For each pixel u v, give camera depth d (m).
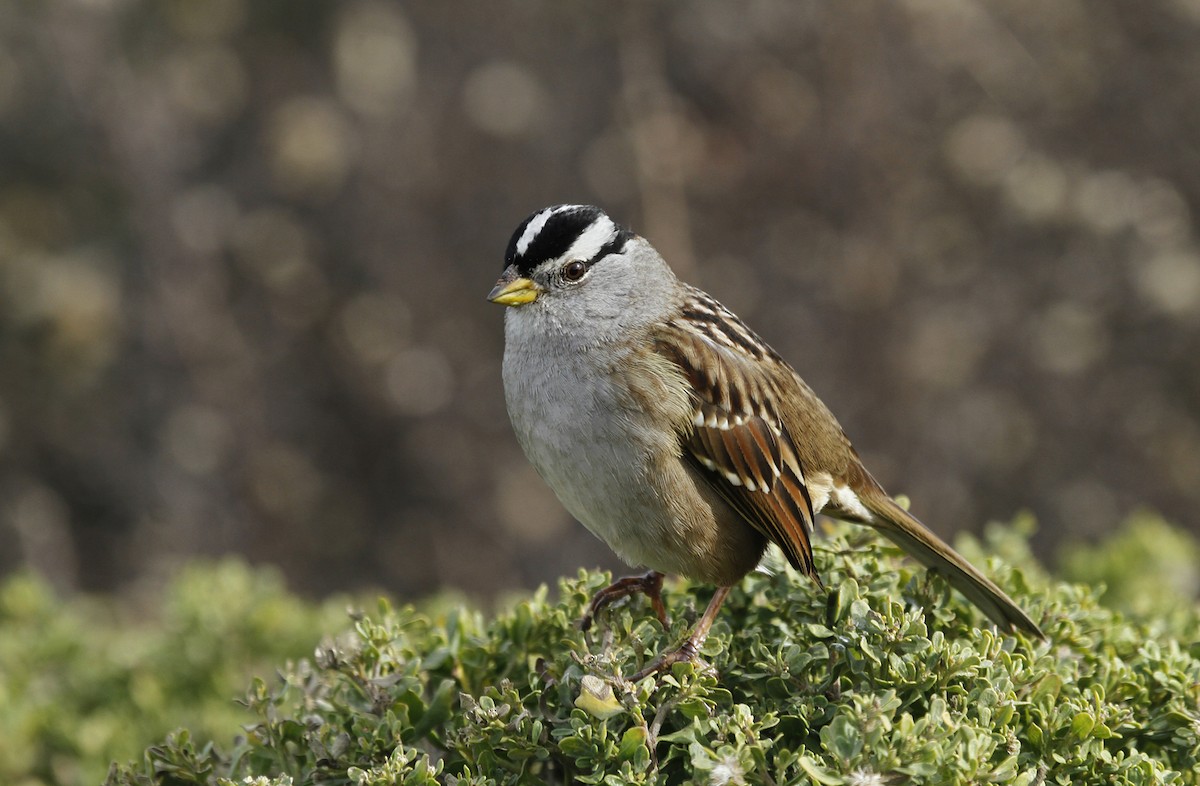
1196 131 15.38
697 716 4.57
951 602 5.50
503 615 5.61
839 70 14.89
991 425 15.04
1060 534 14.98
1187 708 5.00
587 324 5.89
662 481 5.80
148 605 15.15
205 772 5.15
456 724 5.01
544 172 16.39
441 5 16.94
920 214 15.07
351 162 17.08
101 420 16.41
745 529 5.97
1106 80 15.42
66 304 16.00
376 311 16.95
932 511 14.89
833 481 6.17
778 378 6.12
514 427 6.12
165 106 16.64
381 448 17.02
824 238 15.07
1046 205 14.73
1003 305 15.05
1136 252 14.92
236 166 17.42
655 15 15.07
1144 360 15.13
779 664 4.73
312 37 17.45
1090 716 4.62
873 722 4.25
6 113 16.27
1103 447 15.18
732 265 15.07
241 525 16.48
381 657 5.20
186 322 16.42
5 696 7.11
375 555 16.70
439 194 16.89
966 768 4.23
